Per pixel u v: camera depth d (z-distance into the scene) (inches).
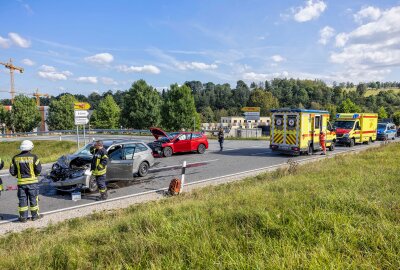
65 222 252.7
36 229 241.4
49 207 302.0
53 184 339.3
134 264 147.0
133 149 434.3
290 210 200.4
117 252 160.6
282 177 384.8
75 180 334.3
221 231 179.5
